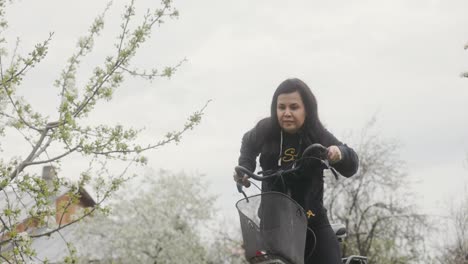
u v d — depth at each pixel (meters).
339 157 7.60
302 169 7.91
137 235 52.31
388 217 47.81
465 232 49.62
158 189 55.28
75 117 12.71
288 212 7.43
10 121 12.84
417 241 47.88
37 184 11.95
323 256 8.02
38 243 53.47
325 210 8.19
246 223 7.70
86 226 52.00
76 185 12.71
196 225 55.31
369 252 48.88
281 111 7.99
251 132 8.34
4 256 11.85
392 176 47.81
